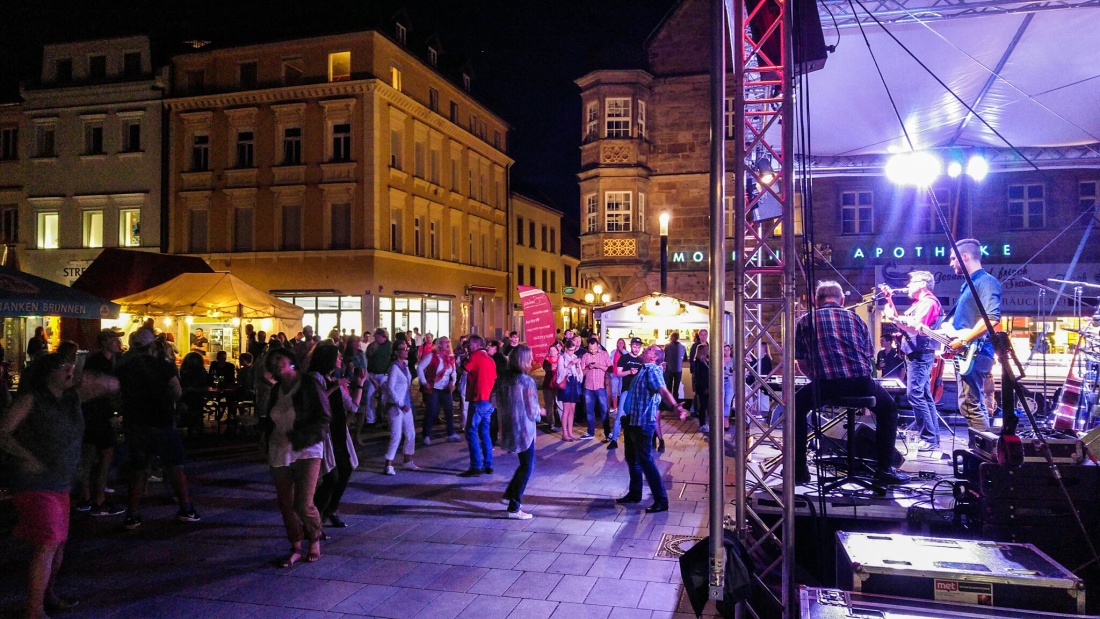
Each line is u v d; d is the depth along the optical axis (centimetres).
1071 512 456
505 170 4341
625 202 2420
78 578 598
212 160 3072
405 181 3150
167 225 3120
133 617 520
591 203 2456
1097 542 453
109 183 3192
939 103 1163
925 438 873
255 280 3014
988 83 1052
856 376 607
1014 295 1933
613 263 2402
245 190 3016
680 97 2441
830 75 1021
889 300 868
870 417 881
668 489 924
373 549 680
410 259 3189
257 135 3017
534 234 4912
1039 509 461
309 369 658
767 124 500
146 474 752
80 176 3225
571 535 723
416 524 767
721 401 397
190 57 3091
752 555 503
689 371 1791
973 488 520
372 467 1087
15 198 3300
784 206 429
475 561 644
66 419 511
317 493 717
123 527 741
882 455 620
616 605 540
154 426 750
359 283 2905
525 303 1549
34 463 496
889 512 549
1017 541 462
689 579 423
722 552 397
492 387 1042
